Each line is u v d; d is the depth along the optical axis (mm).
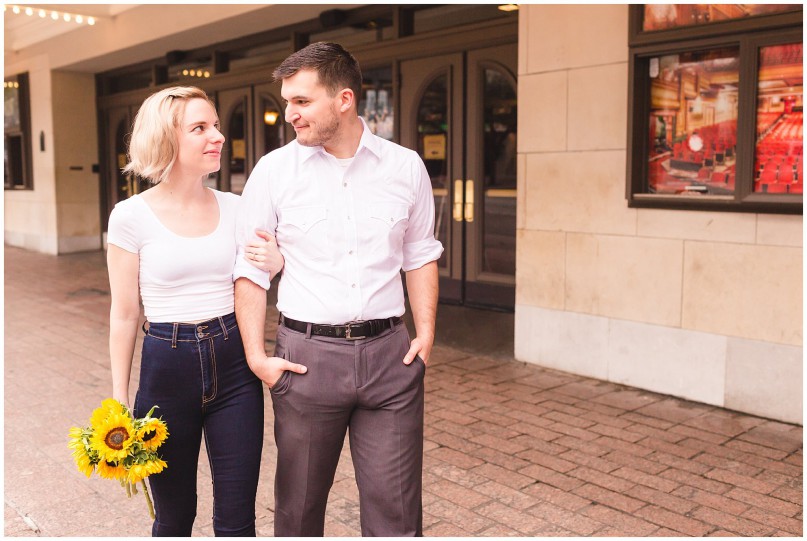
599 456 3977
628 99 4855
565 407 4766
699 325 4754
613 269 5156
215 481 2391
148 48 10766
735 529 3164
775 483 3619
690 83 4695
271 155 2383
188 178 2301
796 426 4375
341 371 2299
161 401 2277
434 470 3818
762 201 4324
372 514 2389
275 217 2373
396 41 8055
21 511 3375
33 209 13977
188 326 2283
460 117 7609
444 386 5242
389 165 2398
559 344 5539
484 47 7316
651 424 4441
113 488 3627
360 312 2305
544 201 5512
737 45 4418
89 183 13562
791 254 4316
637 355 5086
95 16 10703
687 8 4566
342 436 2404
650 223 4930
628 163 4895
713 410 4672
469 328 6863
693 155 4730
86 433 2170
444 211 7883
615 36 5004
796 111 4203
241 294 2350
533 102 5488
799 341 4328
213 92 10703
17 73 13953
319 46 2260
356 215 2334
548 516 3301
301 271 2344
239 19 8844
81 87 13297
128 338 2307
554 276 5516
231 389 2355
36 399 5012
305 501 2396
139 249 2285
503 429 4395
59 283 10156
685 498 3467
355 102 2328
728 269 4582
